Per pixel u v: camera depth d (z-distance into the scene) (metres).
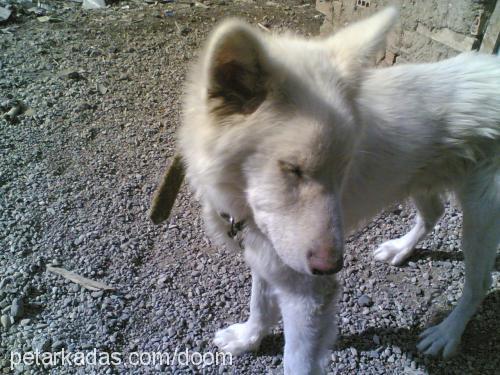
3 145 1.26
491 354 0.83
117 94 1.50
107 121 1.38
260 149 0.54
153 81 1.58
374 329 0.87
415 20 1.37
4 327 0.83
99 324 0.84
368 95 0.69
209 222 0.73
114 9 2.14
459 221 1.11
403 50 1.44
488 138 0.75
